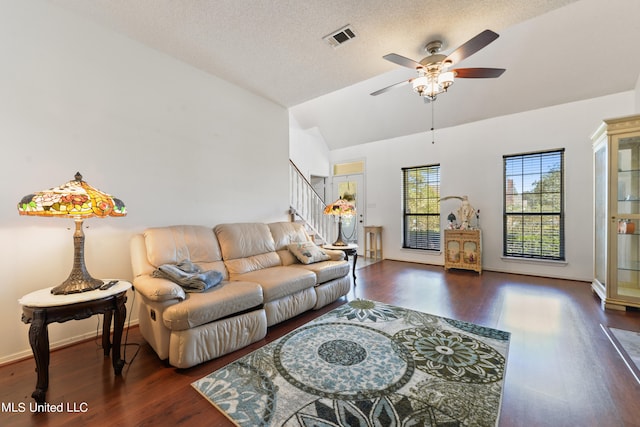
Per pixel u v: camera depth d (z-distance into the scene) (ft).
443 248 17.42
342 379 5.81
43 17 7.03
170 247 8.22
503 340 7.48
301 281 9.06
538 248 14.64
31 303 5.07
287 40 8.63
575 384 5.57
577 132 13.37
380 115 18.25
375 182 20.57
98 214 5.59
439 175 17.69
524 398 5.18
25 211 5.16
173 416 4.80
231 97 11.44
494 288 12.40
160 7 7.22
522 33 11.21
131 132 8.63
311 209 17.16
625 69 11.35
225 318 7.01
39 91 6.97
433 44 8.67
